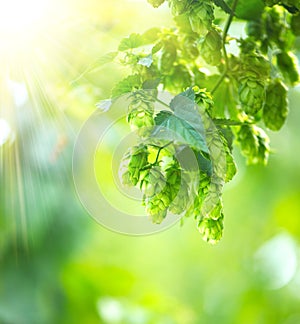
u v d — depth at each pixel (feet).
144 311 16.44
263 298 23.52
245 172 20.66
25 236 14.79
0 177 13.74
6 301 14.83
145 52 9.00
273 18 9.39
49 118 12.82
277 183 20.97
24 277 15.15
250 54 8.75
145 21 12.28
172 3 7.88
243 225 22.97
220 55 8.37
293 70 9.42
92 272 16.30
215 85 9.01
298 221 22.03
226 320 23.81
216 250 24.47
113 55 8.49
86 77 11.60
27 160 13.47
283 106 9.09
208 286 24.95
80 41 11.91
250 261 24.12
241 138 9.12
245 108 8.52
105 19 12.05
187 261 25.09
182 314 17.11
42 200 14.26
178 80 8.91
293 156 20.02
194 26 7.89
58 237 15.21
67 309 15.65
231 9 8.80
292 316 23.44
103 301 16.07
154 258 24.61
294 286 23.65
